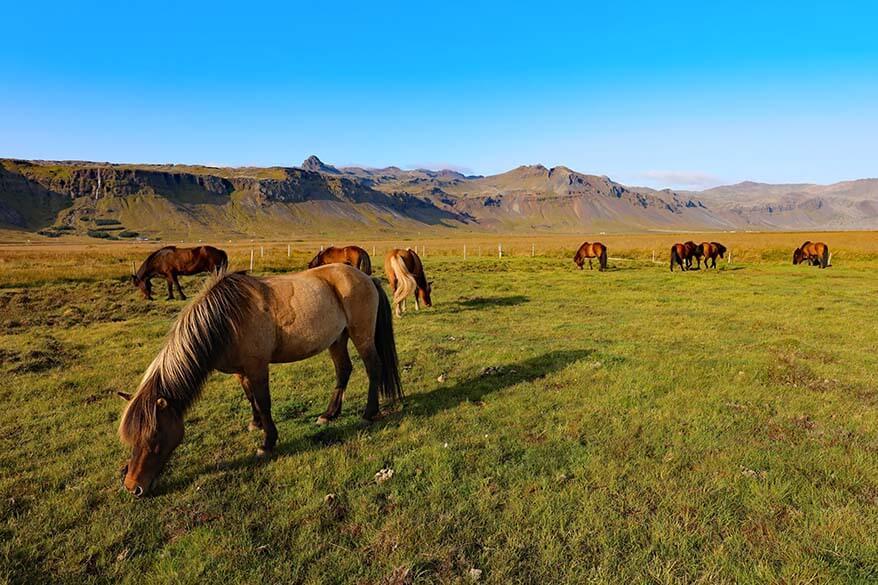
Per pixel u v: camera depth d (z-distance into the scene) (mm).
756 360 8070
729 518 3602
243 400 6555
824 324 11469
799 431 5195
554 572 3104
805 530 3439
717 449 4746
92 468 4656
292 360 5207
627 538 3408
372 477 4367
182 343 4328
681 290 18172
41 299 15023
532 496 3947
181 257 15688
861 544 3271
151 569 3254
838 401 6117
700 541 3359
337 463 4602
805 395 6328
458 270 26859
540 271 26219
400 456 4758
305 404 6387
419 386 7047
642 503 3809
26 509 3969
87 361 8539
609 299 16031
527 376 7395
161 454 4051
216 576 3143
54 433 5477
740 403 6074
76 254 36969
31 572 3234
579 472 4312
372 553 3357
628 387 6680
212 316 4469
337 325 5406
